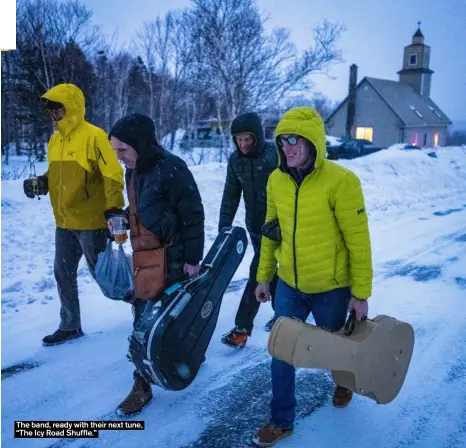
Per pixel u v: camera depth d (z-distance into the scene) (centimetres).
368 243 254
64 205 364
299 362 234
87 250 373
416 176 1323
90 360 365
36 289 495
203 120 2094
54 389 327
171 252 297
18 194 762
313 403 308
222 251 318
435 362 353
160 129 2048
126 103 1989
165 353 275
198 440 275
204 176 983
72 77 1806
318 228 255
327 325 270
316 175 252
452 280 532
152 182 288
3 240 612
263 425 287
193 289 292
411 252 645
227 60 1534
